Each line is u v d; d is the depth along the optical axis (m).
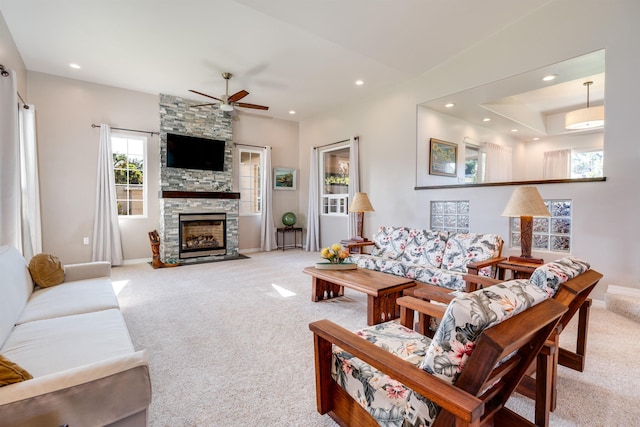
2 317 1.66
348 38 3.77
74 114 4.94
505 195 3.93
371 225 5.72
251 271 4.93
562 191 3.42
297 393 1.77
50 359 1.40
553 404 1.61
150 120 5.60
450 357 0.96
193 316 2.98
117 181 5.40
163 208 5.46
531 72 3.61
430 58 4.34
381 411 1.19
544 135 7.12
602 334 2.51
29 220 3.96
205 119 6.06
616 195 3.06
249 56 4.17
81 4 3.07
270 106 6.37
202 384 1.86
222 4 3.09
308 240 7.04
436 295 2.09
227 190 6.33
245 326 2.74
